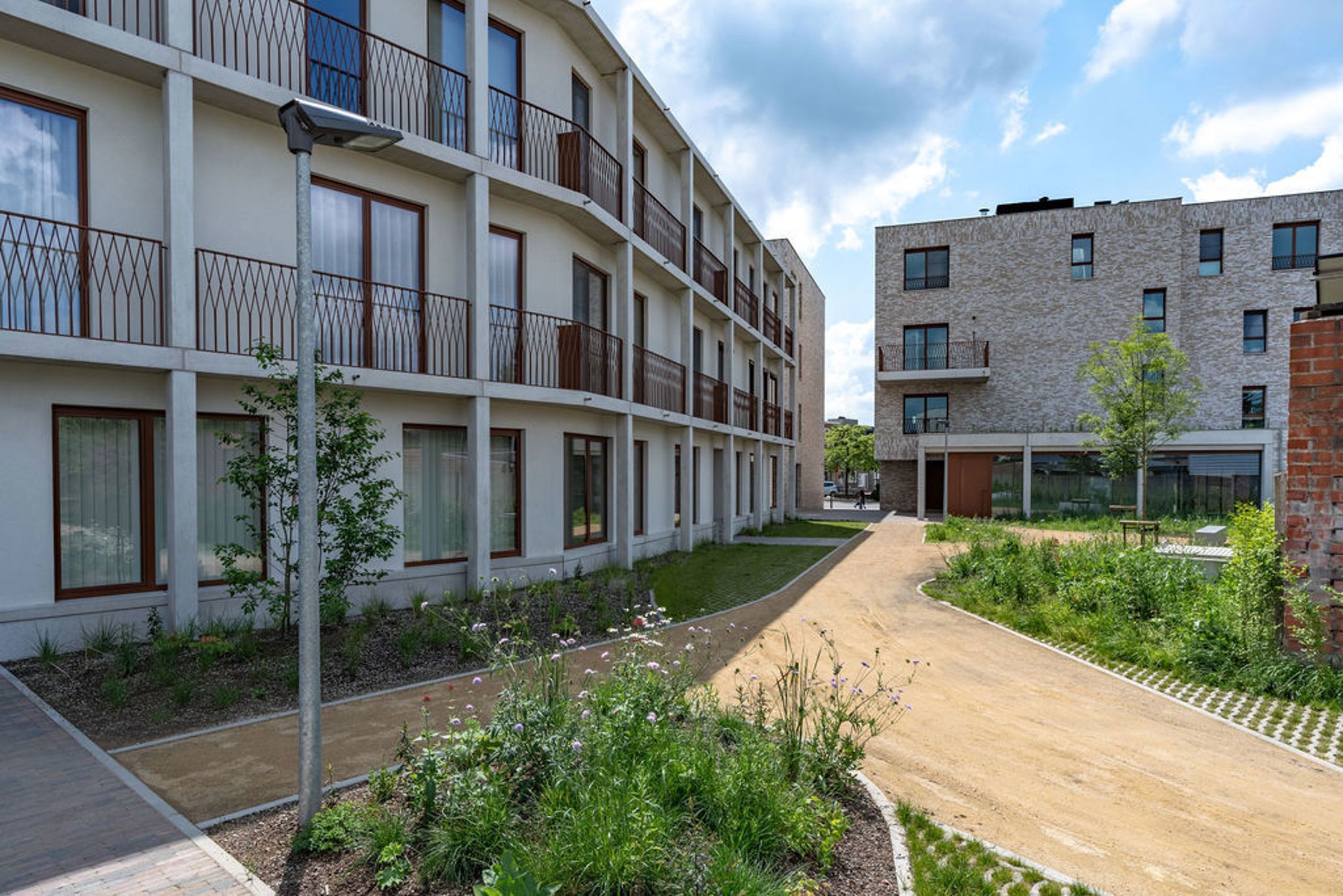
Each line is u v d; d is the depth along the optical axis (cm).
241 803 411
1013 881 350
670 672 555
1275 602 666
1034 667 732
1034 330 2848
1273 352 2653
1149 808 436
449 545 1048
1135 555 959
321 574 869
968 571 1227
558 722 412
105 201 745
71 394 723
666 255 1599
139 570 770
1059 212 2827
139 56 720
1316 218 2631
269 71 867
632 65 1337
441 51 1036
